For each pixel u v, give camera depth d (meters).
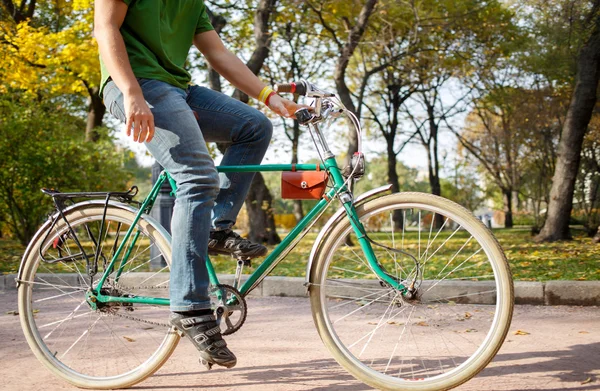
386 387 2.41
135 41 2.40
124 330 3.54
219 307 2.43
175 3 2.51
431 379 2.38
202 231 2.36
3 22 14.04
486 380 2.59
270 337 3.64
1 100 12.12
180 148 2.33
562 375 2.65
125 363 2.88
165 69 2.46
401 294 2.47
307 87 2.48
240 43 16.84
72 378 2.65
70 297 2.73
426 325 3.27
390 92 25.34
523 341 3.40
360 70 24.17
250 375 2.75
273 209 14.53
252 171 2.51
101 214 2.67
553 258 8.22
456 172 40.19
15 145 11.65
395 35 14.20
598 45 12.52
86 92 16.20
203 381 2.65
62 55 12.68
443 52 15.59
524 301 4.87
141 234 2.62
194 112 2.52
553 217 12.98
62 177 11.87
